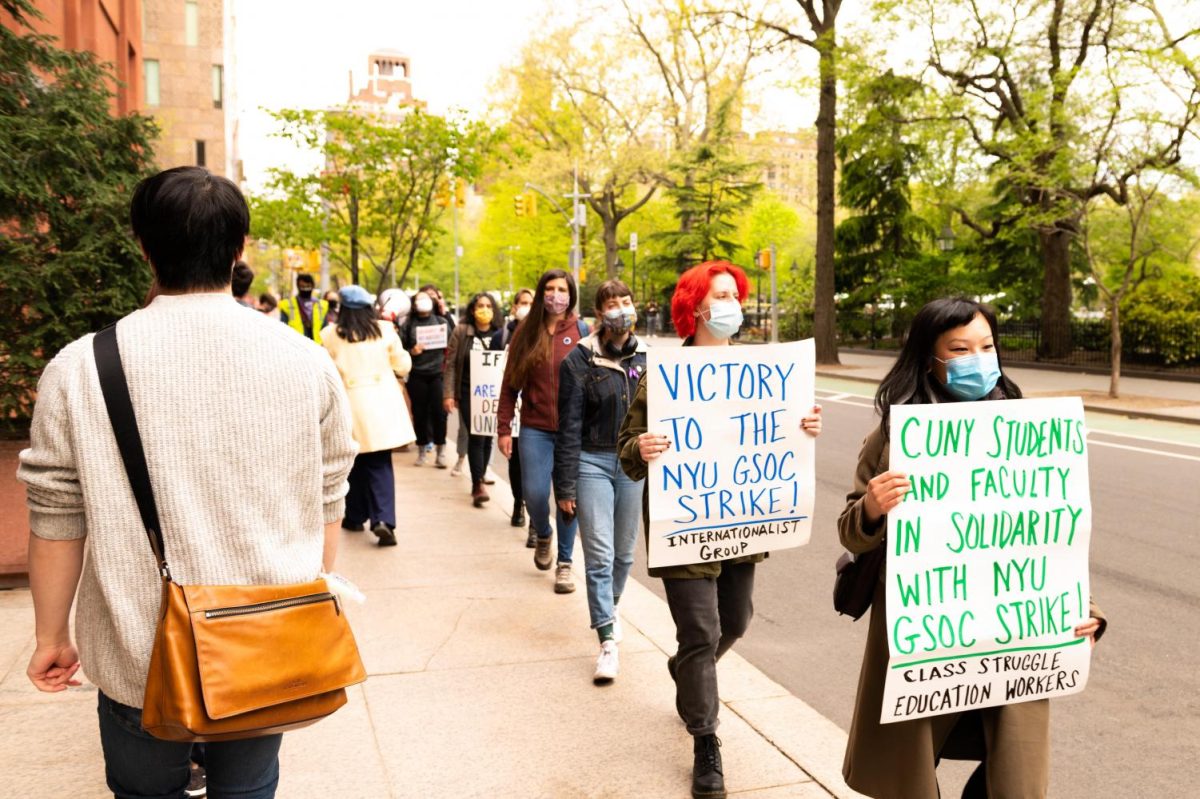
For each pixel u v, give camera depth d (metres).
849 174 38.03
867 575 2.62
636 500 4.79
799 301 39.94
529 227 54.91
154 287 2.08
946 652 2.53
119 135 6.13
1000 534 2.60
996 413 2.59
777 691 4.37
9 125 5.61
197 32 40.81
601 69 43.22
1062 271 26.16
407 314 10.95
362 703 4.13
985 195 31.52
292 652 1.90
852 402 19.41
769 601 6.04
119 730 1.99
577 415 4.62
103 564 1.86
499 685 4.35
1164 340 23.09
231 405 1.93
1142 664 4.94
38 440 1.88
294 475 2.00
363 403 6.75
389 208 21.06
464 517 8.09
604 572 4.57
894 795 2.55
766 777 3.49
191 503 1.88
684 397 3.49
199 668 1.80
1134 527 8.08
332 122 19.98
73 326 5.80
